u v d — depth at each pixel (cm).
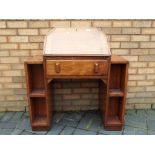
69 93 327
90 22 295
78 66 247
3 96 325
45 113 301
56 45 251
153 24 299
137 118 316
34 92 273
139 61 314
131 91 329
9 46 302
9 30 295
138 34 302
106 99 272
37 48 304
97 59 246
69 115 324
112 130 290
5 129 294
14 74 314
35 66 276
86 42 256
